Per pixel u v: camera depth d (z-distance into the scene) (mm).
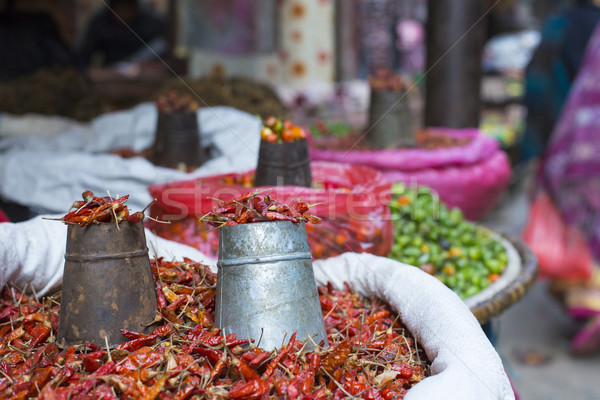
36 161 3100
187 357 1453
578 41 4102
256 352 1463
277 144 2316
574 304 4035
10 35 5348
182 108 3123
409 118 4180
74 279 1491
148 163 2951
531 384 3645
